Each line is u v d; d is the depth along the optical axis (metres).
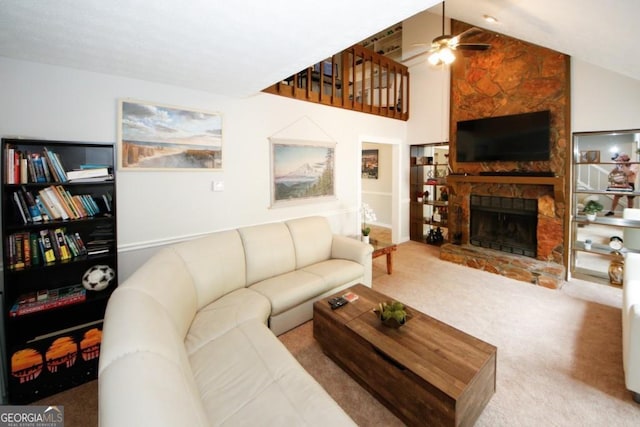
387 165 7.16
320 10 1.50
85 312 2.45
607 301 3.25
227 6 1.46
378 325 2.06
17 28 1.69
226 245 2.73
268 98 3.68
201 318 2.20
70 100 2.39
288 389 1.48
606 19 1.94
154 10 1.49
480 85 4.57
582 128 3.66
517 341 2.53
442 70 5.22
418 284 3.80
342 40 1.87
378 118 5.24
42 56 2.13
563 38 2.71
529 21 2.59
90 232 2.52
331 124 4.45
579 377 2.08
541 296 3.39
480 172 4.56
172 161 2.94
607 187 3.66
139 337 1.24
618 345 2.44
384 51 6.91
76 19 1.58
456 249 4.76
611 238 3.69
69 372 2.08
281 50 2.03
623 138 3.50
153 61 2.24
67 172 2.24
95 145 2.29
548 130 3.83
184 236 3.09
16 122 2.20
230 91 3.12
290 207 4.03
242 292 2.63
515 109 4.21
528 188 4.20
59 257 2.23
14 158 2.02
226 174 3.35
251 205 3.60
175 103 2.92
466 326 2.78
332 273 3.07
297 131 4.02
